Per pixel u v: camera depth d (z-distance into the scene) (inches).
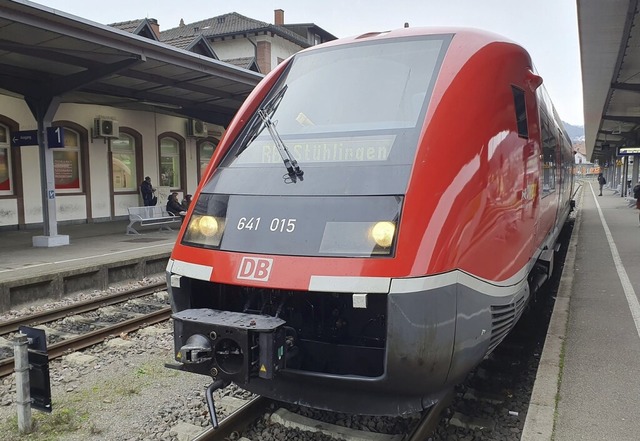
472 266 132.9
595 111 914.1
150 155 784.3
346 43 179.3
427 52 160.4
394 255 122.1
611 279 357.1
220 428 151.3
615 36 477.4
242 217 143.2
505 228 152.2
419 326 119.7
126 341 245.6
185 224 153.4
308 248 129.8
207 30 1472.7
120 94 584.7
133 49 417.4
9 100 595.5
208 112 743.7
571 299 302.0
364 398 132.3
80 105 674.2
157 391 190.4
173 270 147.0
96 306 319.3
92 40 384.2
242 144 165.6
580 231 651.5
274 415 161.6
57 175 660.1
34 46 395.9
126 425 165.3
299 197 140.3
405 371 122.1
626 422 155.2
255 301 148.4
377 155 140.6
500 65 160.7
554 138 288.5
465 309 129.4
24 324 277.7
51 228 491.8
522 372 214.5
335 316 141.6
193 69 476.7
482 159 142.0
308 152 151.1
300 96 169.3
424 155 134.5
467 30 166.9
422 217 126.1
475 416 169.6
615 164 1888.5
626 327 247.1
